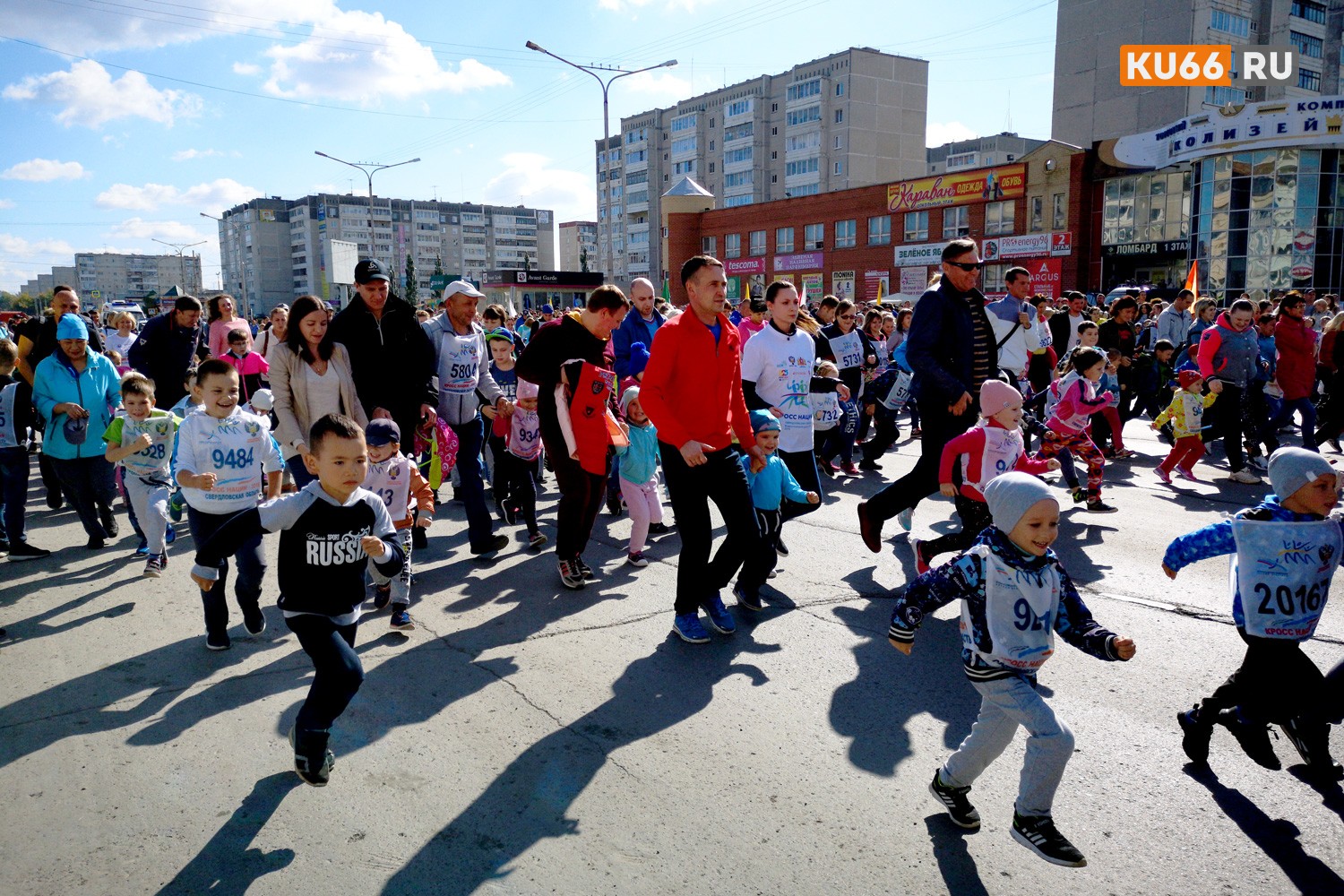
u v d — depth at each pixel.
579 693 4.02
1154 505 7.59
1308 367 9.25
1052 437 7.32
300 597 3.23
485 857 2.82
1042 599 2.84
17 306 119.50
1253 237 29.11
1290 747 3.54
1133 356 11.63
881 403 9.52
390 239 143.25
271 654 4.52
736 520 4.60
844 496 8.30
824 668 4.27
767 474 5.18
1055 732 2.70
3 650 4.62
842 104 69.75
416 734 3.64
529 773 3.32
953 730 3.64
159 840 2.92
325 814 3.07
